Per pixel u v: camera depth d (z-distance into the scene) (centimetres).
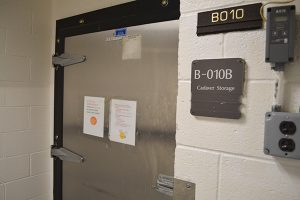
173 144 122
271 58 67
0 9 158
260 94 73
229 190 79
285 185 70
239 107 76
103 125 153
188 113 87
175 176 91
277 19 66
